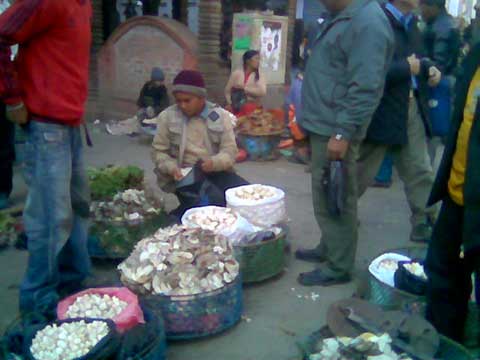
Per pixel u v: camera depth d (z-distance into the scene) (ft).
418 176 15.08
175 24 32.07
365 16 10.97
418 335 8.97
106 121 33.88
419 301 10.47
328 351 8.68
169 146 15.03
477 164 8.41
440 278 9.71
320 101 11.84
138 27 32.30
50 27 9.96
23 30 9.55
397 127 13.51
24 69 10.14
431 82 14.60
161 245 10.96
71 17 10.09
